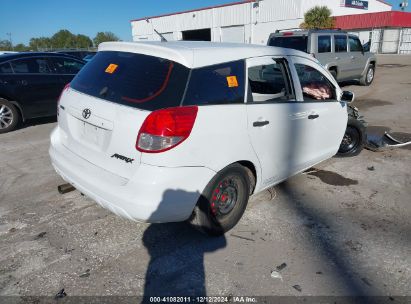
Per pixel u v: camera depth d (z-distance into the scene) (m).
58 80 7.39
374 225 3.46
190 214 2.85
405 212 3.72
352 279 2.71
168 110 2.55
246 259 2.92
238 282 2.66
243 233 3.28
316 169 4.87
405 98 10.08
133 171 2.63
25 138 6.43
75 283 2.64
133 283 2.65
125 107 2.69
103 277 2.71
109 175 2.77
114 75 2.96
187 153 2.63
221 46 3.13
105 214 3.60
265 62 3.33
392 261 2.92
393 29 33.25
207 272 2.77
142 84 2.73
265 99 3.40
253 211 3.67
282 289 2.60
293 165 3.84
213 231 3.11
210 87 2.79
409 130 6.88
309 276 2.73
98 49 3.49
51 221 3.47
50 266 2.82
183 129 2.58
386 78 14.87
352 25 35.09
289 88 3.67
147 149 2.54
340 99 4.46
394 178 4.60
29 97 7.01
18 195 4.03
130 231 3.30
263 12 32.19
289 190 4.19
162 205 2.60
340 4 34.56
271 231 3.32
